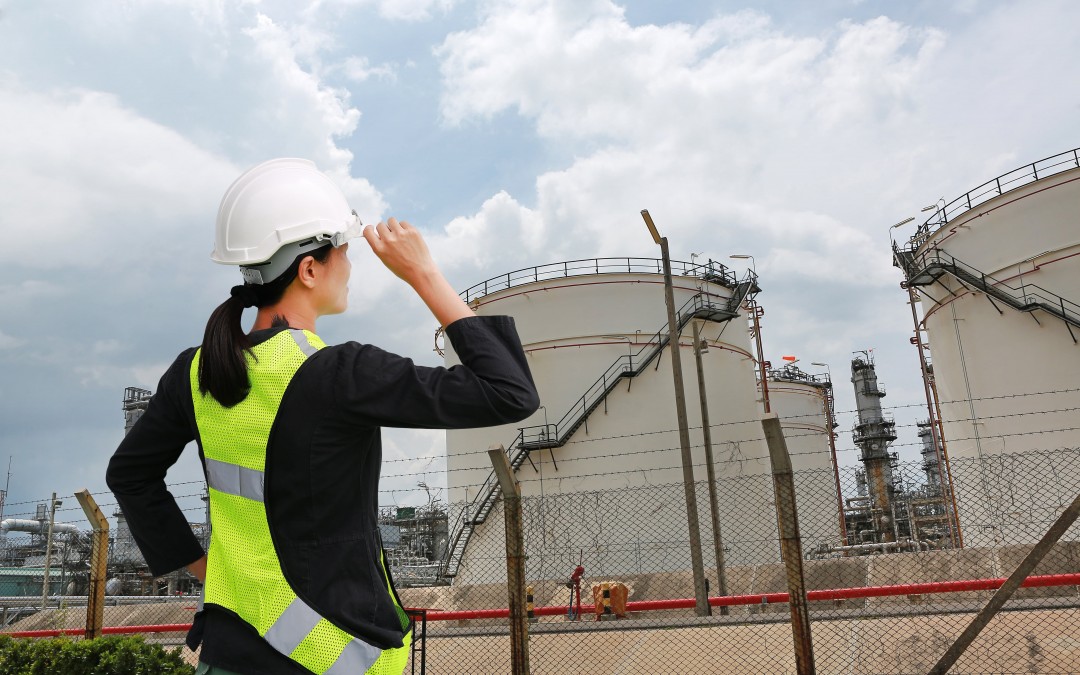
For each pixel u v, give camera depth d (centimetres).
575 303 3369
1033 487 1059
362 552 161
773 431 514
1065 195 2753
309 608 153
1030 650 789
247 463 159
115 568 3173
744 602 714
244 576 155
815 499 1636
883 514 3195
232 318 168
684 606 734
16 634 917
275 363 162
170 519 195
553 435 3244
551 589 1891
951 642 827
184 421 184
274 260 180
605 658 977
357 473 162
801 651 493
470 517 3127
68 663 519
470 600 1755
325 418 157
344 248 191
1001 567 1070
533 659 1003
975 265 2956
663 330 3381
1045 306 2711
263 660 151
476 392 160
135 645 532
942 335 3131
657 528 2709
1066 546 1032
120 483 190
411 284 176
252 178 190
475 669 944
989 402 2875
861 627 889
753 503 2722
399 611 173
